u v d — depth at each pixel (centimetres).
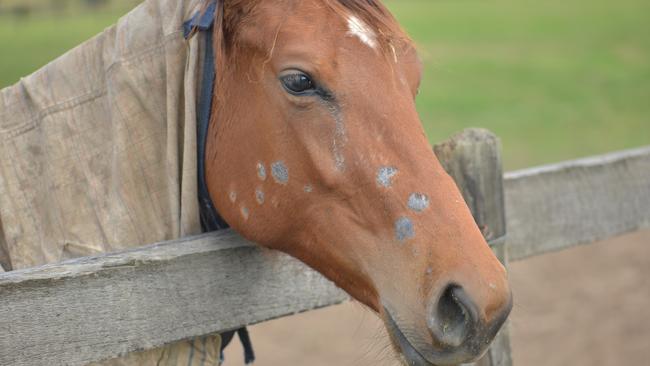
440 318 233
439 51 2547
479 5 3962
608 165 436
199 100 289
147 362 294
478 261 231
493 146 335
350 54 252
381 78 253
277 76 258
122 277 254
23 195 313
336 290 322
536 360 695
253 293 294
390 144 249
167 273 267
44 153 311
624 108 1720
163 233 300
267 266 298
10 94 326
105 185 304
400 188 246
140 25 302
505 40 2744
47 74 320
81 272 243
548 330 761
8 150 315
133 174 298
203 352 304
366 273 255
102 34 313
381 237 249
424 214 242
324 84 251
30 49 2417
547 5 3809
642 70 2142
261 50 263
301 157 260
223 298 284
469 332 227
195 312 276
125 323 255
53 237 310
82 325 244
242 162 276
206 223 312
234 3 273
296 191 264
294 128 259
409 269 241
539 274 917
